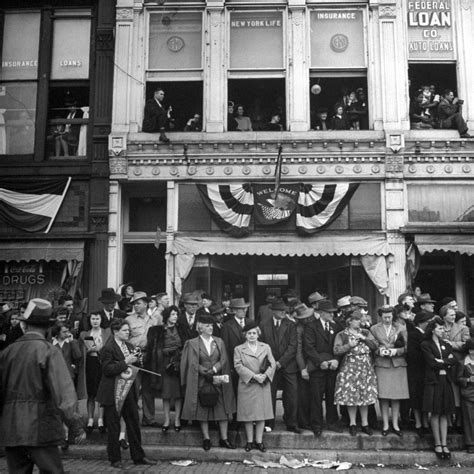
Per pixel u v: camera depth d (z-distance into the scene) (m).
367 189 13.38
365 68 13.98
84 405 10.97
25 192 13.65
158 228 13.03
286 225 13.27
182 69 14.09
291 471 7.73
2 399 5.08
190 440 8.65
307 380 8.84
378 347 8.51
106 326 9.66
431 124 13.77
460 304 13.16
